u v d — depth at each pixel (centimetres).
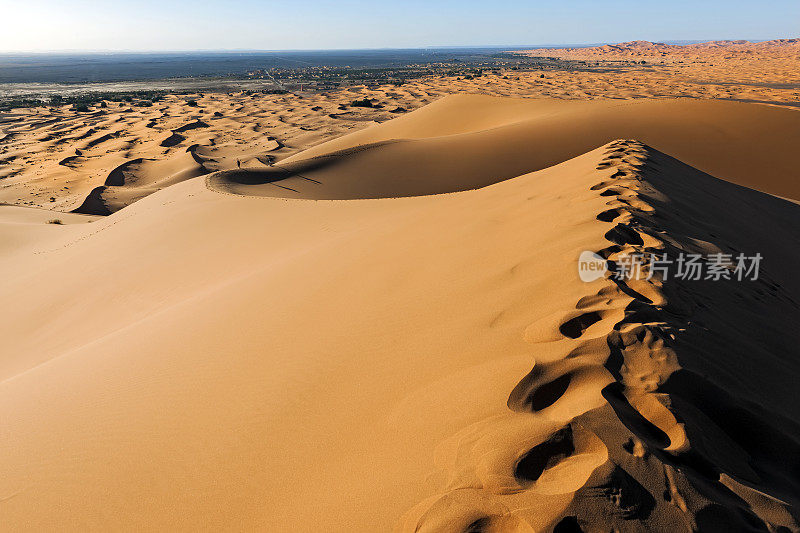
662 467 223
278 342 546
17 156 6388
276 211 1741
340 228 1360
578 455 233
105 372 612
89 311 1257
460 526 206
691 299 429
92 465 398
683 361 306
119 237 1823
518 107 4875
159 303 1159
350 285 680
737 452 265
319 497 279
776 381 343
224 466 346
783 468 266
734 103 3525
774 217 1211
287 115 9362
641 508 204
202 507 312
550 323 369
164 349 632
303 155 5016
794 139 2998
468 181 3034
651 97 8362
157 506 326
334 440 334
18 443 475
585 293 410
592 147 3200
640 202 735
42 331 1241
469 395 311
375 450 301
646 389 280
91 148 6906
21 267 1912
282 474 318
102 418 477
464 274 585
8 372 1036
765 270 649
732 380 316
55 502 362
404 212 1314
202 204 2000
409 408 333
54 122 9419
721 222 842
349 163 3347
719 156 2908
